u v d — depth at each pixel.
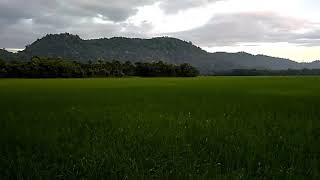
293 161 8.52
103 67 166.25
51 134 11.96
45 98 30.84
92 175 7.42
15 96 33.88
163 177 7.45
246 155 9.04
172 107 21.64
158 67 173.62
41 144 10.45
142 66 173.25
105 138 11.10
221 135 11.63
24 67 143.12
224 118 15.78
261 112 18.56
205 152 9.45
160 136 11.37
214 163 8.48
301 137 11.39
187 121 14.64
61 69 148.50
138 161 8.57
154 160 8.52
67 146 10.10
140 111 19.33
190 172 7.67
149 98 30.48
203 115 17.17
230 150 9.38
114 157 8.48
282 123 14.43
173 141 10.63
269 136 11.55
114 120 15.36
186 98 30.20
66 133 12.21
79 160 8.50
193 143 10.53
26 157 8.95
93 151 9.20
